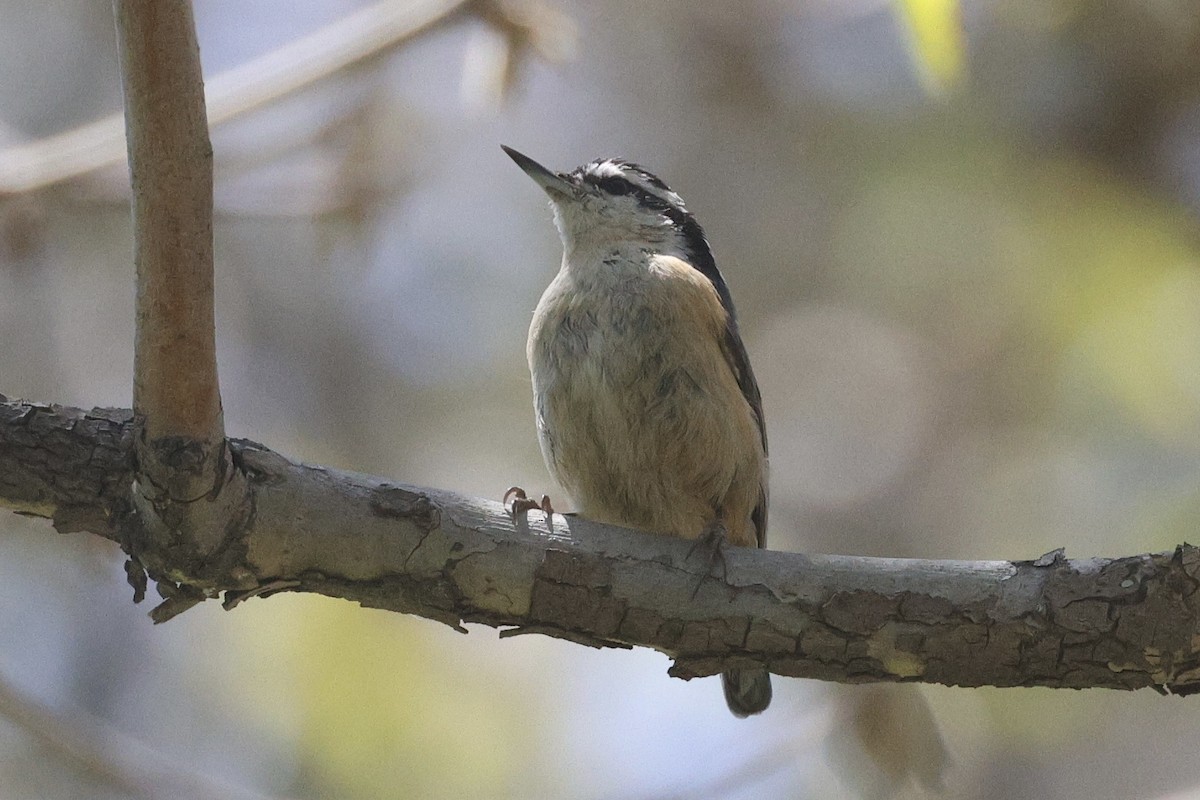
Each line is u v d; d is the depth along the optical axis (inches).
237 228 530.9
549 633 277.1
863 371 550.9
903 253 522.6
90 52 536.1
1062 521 493.7
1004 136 499.8
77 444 252.8
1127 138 490.0
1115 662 266.7
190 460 244.7
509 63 355.9
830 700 415.8
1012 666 270.2
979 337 527.5
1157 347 472.4
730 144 543.5
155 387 239.1
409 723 422.3
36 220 364.8
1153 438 474.9
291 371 531.5
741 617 273.6
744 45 532.4
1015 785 483.8
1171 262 480.7
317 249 499.8
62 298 500.1
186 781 343.3
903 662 272.8
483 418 525.0
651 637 275.6
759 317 554.9
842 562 276.7
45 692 458.9
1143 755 493.7
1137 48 487.5
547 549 273.3
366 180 422.0
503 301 530.0
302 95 382.9
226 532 257.1
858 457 552.4
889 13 514.6
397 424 528.1
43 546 479.2
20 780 419.8
